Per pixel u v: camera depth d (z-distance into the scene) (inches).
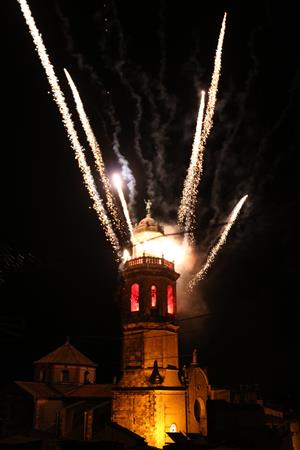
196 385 1555.1
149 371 1454.2
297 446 1583.4
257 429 1453.0
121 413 1449.3
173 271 1610.5
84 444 1220.5
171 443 1250.6
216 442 1307.8
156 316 1517.0
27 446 1220.5
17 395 1946.4
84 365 2186.3
